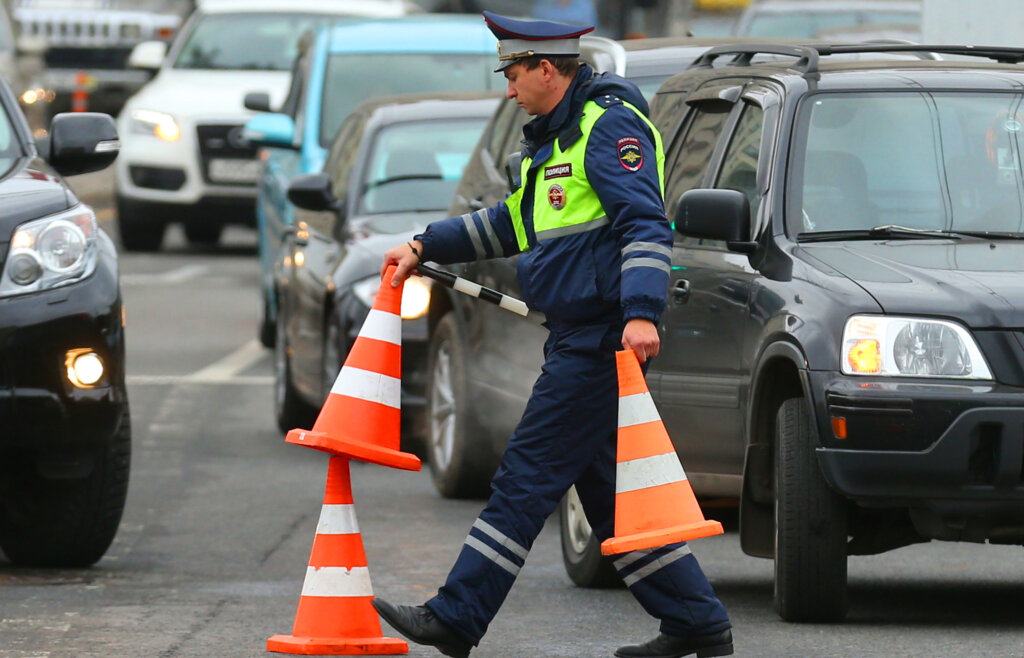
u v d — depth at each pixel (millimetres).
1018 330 20859
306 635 19922
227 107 66438
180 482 33438
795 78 24594
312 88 48781
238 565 25875
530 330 28406
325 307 37031
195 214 67188
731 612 22594
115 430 24250
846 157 23766
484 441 31219
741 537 22797
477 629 18547
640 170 18109
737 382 23047
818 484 21328
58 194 24922
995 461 20547
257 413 42188
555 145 18406
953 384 20703
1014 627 21719
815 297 21672
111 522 25453
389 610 18469
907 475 20625
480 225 19453
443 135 40094
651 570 18281
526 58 18359
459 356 31656
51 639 20641
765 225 23297
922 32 38781
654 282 17797
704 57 27594
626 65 31969
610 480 18828
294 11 67875
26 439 23688
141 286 64625
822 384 20969
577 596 24000
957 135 24031
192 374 47406
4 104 27641
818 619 21781
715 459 23797
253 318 57625
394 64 49219
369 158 39625
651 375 24625
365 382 19578
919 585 24844
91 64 86750
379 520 30047
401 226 37438
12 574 25156
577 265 18359
